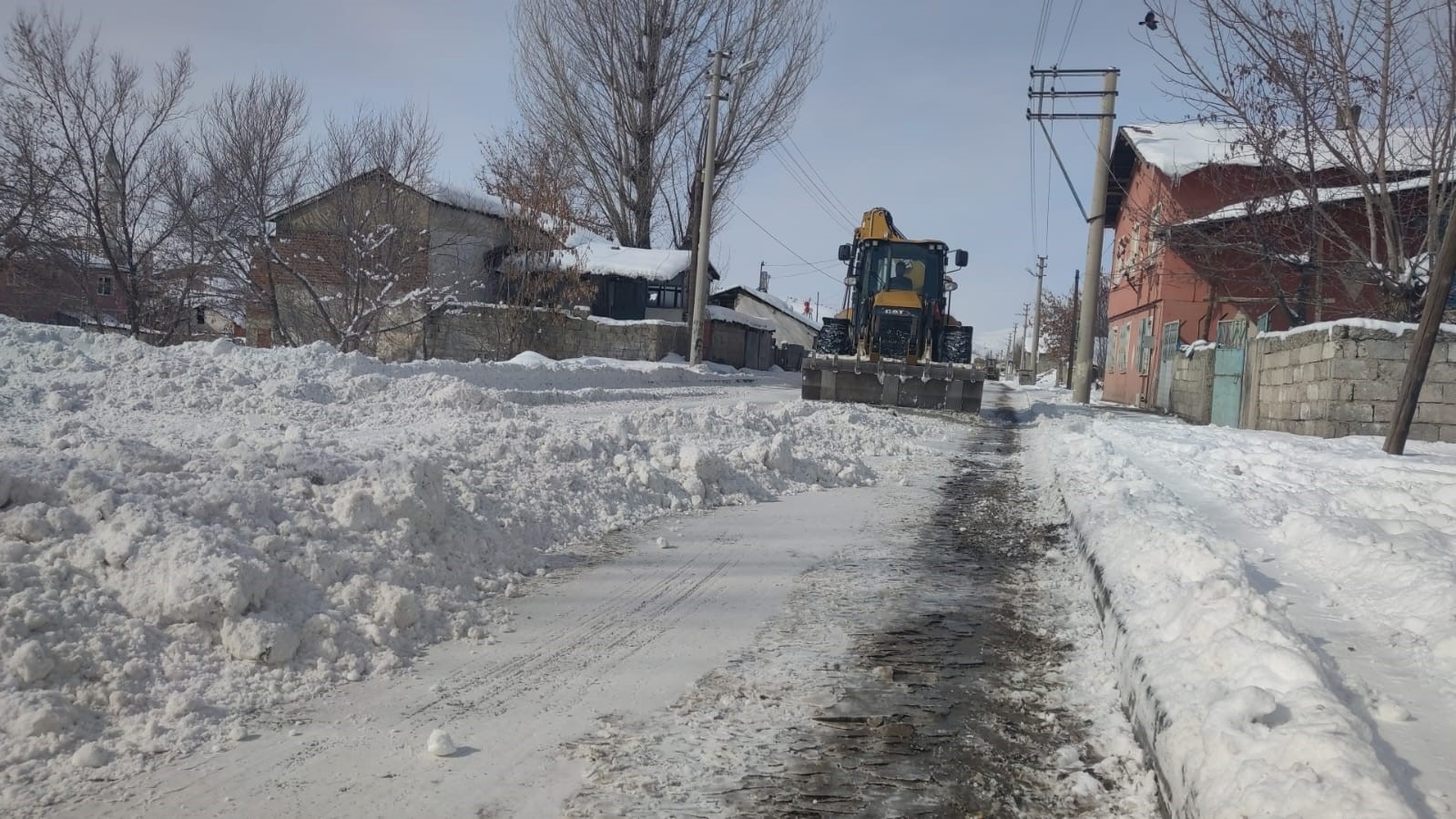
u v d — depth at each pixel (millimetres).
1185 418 21938
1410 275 15078
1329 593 4797
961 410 20328
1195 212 21172
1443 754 2893
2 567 4008
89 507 4488
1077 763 3525
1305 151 16656
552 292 31078
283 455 5828
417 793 3189
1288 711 2990
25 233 21906
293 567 4730
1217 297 23828
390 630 4641
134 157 23000
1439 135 14820
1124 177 31906
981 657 4738
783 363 53031
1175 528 5945
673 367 27938
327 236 24516
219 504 4906
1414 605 4355
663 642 4867
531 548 6441
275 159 23953
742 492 9125
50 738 3359
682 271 38062
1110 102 25641
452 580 5492
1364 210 17547
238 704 3816
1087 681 4355
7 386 9945
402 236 24703
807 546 7168
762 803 3195
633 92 37000
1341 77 15227
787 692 4215
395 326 25359
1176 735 3086
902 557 6887
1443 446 11625
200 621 4152
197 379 11336
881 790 3307
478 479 7141
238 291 24906
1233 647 3543
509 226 30625
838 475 10367
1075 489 8562
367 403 12016
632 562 6488
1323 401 13422
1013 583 6203
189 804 3049
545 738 3674
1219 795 2625
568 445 8523
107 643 3879
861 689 4270
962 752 3617
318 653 4305
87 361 11266
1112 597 4855
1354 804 2334
